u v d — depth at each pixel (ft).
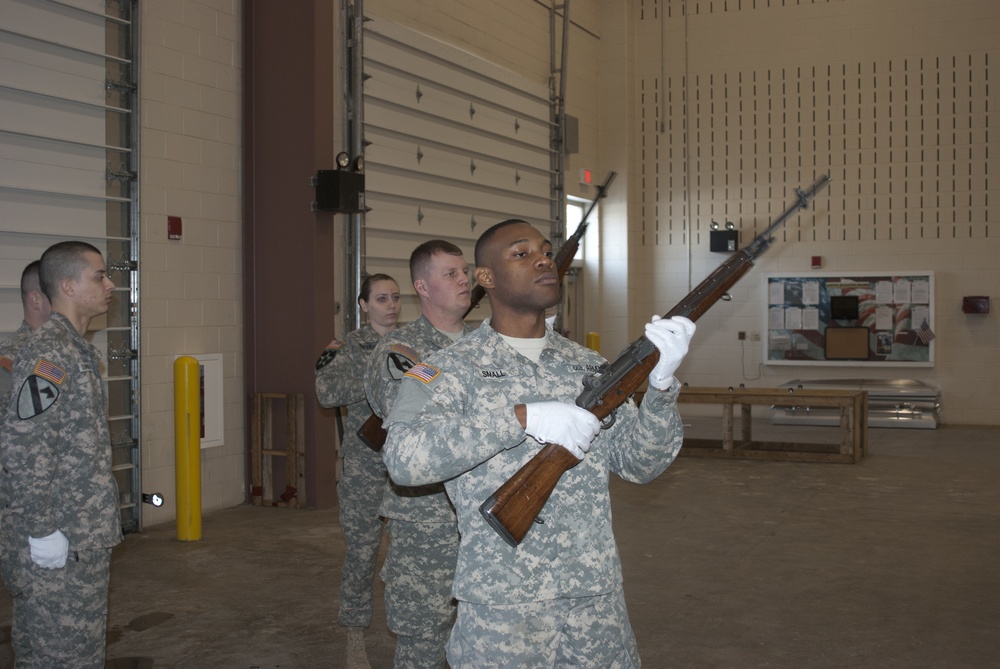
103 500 9.09
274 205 23.58
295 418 23.27
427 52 28.84
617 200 42.37
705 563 18.08
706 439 33.12
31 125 18.28
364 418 12.71
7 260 17.92
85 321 9.47
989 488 25.23
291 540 19.94
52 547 8.59
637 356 6.86
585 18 40.98
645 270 43.09
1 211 17.79
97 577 9.02
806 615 14.94
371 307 13.96
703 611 15.20
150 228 20.97
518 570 6.77
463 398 7.06
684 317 7.00
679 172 42.57
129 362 20.49
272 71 23.54
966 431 36.78
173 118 21.61
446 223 30.30
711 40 42.01
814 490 25.16
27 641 9.57
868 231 39.93
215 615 15.06
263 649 13.57
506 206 33.88
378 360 10.39
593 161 41.88
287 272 23.56
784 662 12.97
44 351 8.74
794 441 33.99
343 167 23.44
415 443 6.46
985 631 14.14
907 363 39.34
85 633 8.93
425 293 10.84
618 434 7.44
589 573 6.89
